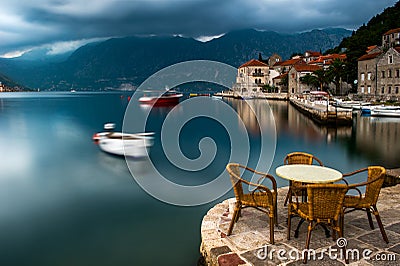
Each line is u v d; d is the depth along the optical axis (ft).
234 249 15.87
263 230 17.88
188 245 24.86
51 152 73.26
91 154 67.77
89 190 42.37
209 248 16.06
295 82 256.32
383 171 16.15
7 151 75.77
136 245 25.29
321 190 14.64
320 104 148.15
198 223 28.94
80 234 28.17
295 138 90.38
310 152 70.13
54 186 45.29
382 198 22.45
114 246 25.25
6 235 28.45
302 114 160.66
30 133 108.27
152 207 33.37
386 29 254.68
